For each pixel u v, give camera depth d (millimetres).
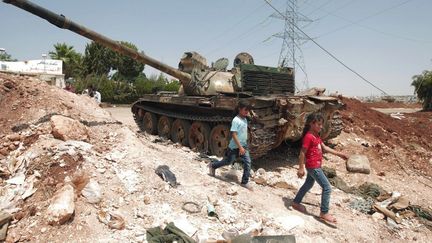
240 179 7660
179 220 5270
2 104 7770
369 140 13047
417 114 25031
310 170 6281
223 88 10469
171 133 11805
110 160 6348
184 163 7789
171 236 4699
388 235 6418
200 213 5633
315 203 7223
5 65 25031
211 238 5016
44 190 5195
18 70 25391
